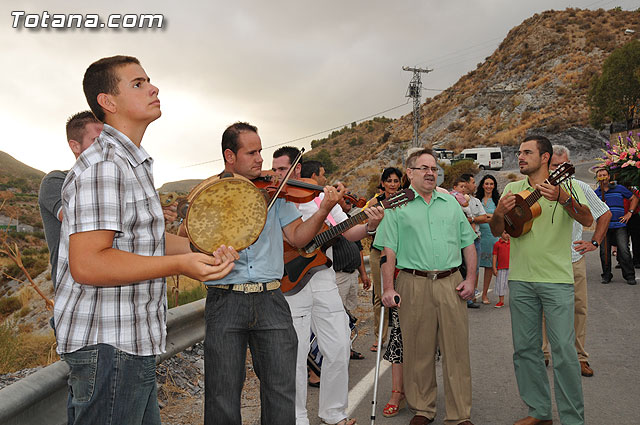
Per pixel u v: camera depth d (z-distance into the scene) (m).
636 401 4.68
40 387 2.87
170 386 4.66
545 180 4.07
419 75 66.62
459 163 49.09
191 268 2.00
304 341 4.12
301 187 3.52
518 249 4.27
